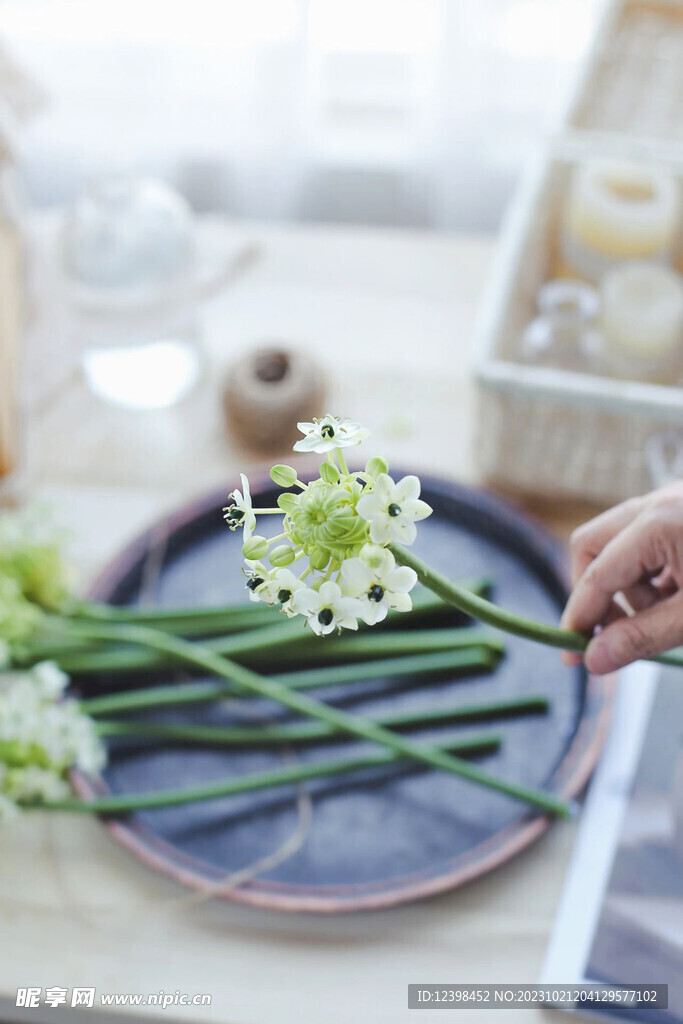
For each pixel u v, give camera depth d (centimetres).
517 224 119
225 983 105
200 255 138
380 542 70
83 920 107
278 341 133
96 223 121
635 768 109
